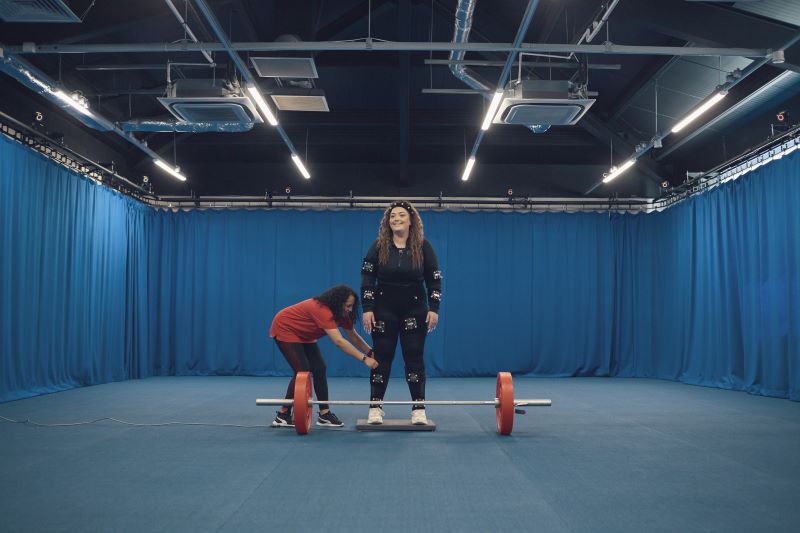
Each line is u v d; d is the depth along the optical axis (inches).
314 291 448.1
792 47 249.8
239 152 450.9
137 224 427.2
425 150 452.8
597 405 259.9
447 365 444.1
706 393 317.1
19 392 289.6
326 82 383.2
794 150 295.1
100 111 360.5
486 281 451.2
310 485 115.9
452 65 283.7
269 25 300.8
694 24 255.6
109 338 386.3
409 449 151.8
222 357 445.4
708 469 131.6
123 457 142.1
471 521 94.2
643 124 380.2
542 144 435.5
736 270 348.2
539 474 125.6
